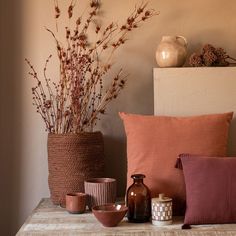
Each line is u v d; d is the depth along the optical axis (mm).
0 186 2693
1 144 2693
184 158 2113
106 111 2701
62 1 2680
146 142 2219
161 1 2693
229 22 2699
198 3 2695
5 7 2676
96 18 2686
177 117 2307
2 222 2695
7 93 2688
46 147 2697
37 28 2686
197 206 2012
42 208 2365
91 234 1896
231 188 2027
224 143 2268
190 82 2416
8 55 2682
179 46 2445
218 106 2414
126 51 2695
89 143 2420
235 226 2002
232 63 2654
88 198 2262
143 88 2699
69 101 2633
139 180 2109
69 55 2652
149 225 2033
